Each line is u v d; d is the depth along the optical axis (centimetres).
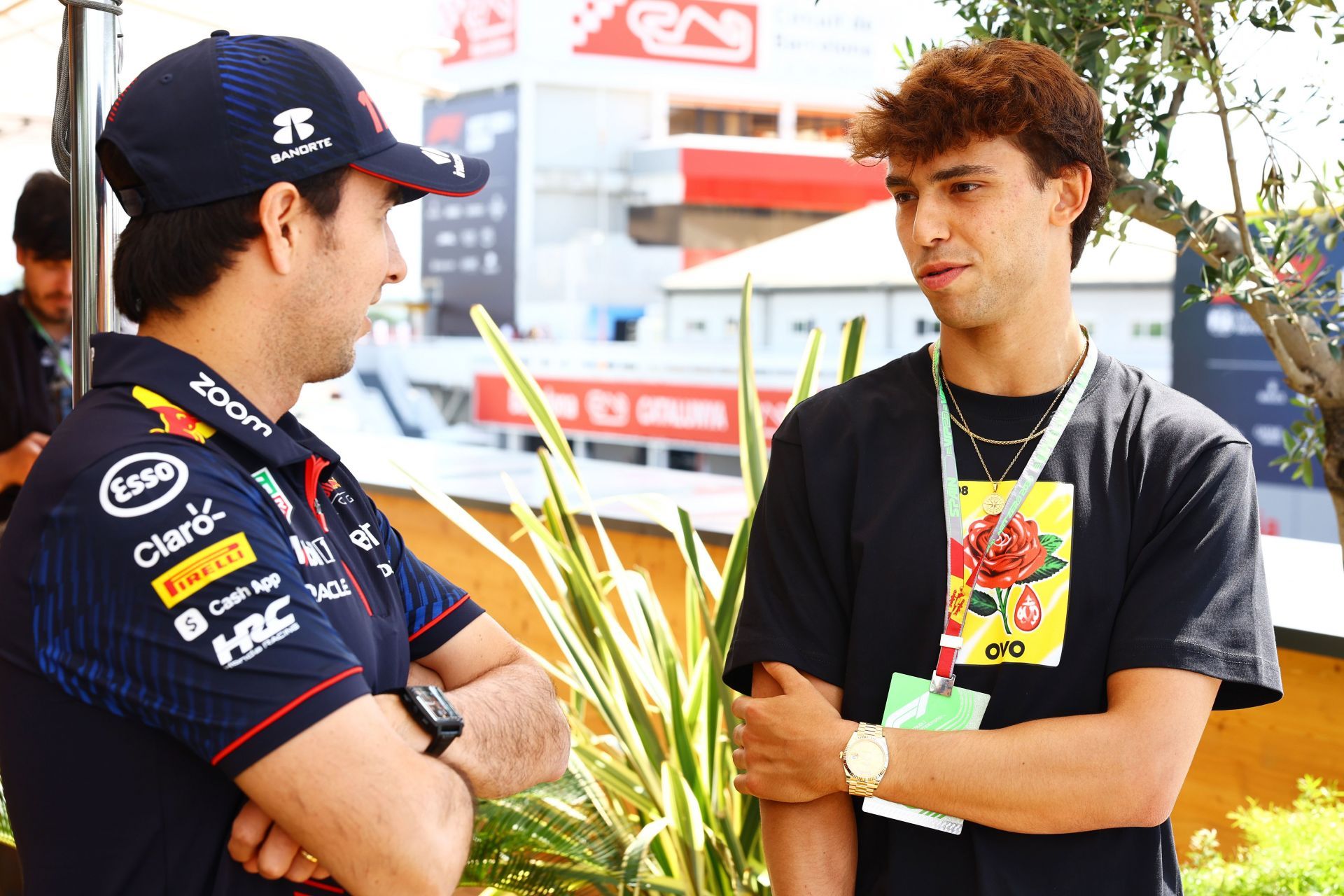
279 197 84
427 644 110
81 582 76
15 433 237
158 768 78
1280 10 136
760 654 112
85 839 78
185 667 76
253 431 84
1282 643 189
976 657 105
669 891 171
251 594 78
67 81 121
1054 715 104
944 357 114
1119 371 113
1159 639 101
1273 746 194
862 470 113
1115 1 135
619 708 186
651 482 422
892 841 107
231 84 85
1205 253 145
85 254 120
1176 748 99
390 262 94
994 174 104
